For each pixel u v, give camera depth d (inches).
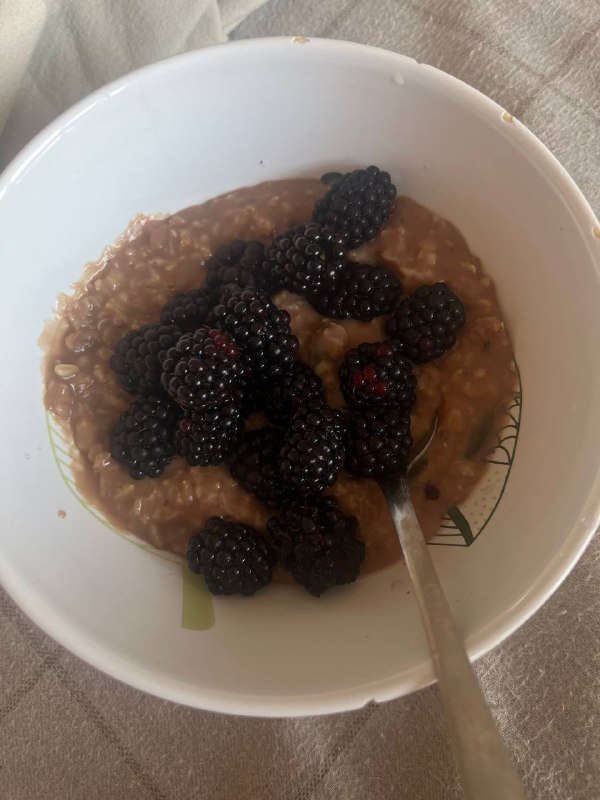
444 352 7.9
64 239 7.7
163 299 8.4
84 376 8.0
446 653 5.5
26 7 7.8
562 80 9.1
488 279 7.9
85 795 7.2
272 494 7.4
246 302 7.4
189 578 7.2
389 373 7.4
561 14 9.4
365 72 7.2
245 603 7.0
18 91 8.6
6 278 7.1
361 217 7.9
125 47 8.6
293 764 7.1
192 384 7.0
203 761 7.2
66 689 7.4
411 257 8.1
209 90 7.4
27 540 6.5
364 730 7.2
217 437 7.4
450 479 7.4
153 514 7.6
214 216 8.5
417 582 6.3
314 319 8.2
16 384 7.3
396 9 9.4
